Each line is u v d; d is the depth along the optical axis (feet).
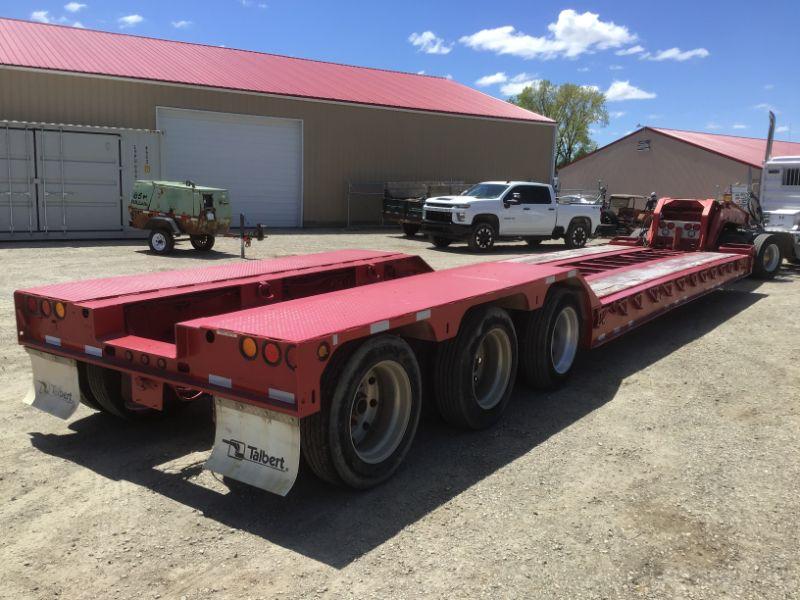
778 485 12.37
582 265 29.19
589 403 17.12
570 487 12.18
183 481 12.21
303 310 12.16
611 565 9.64
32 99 59.52
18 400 16.44
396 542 10.19
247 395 10.53
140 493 11.69
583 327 18.90
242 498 11.59
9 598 8.62
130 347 12.21
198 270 17.76
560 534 10.49
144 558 9.63
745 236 39.01
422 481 12.39
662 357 22.00
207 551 9.86
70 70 60.90
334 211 80.38
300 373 9.84
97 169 53.36
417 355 14.01
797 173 44.11
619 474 12.78
